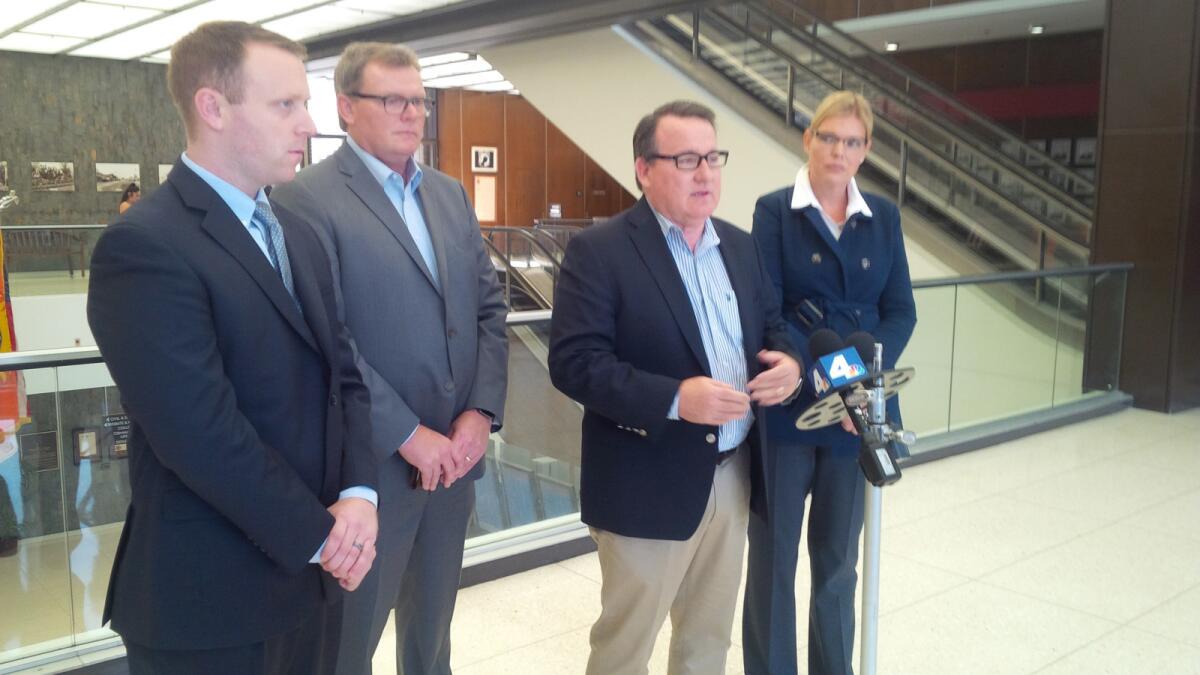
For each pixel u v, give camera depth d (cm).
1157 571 390
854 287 263
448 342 238
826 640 268
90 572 300
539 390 414
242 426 150
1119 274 695
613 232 227
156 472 154
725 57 971
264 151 160
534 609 345
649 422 206
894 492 495
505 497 404
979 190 815
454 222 249
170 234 149
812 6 1454
